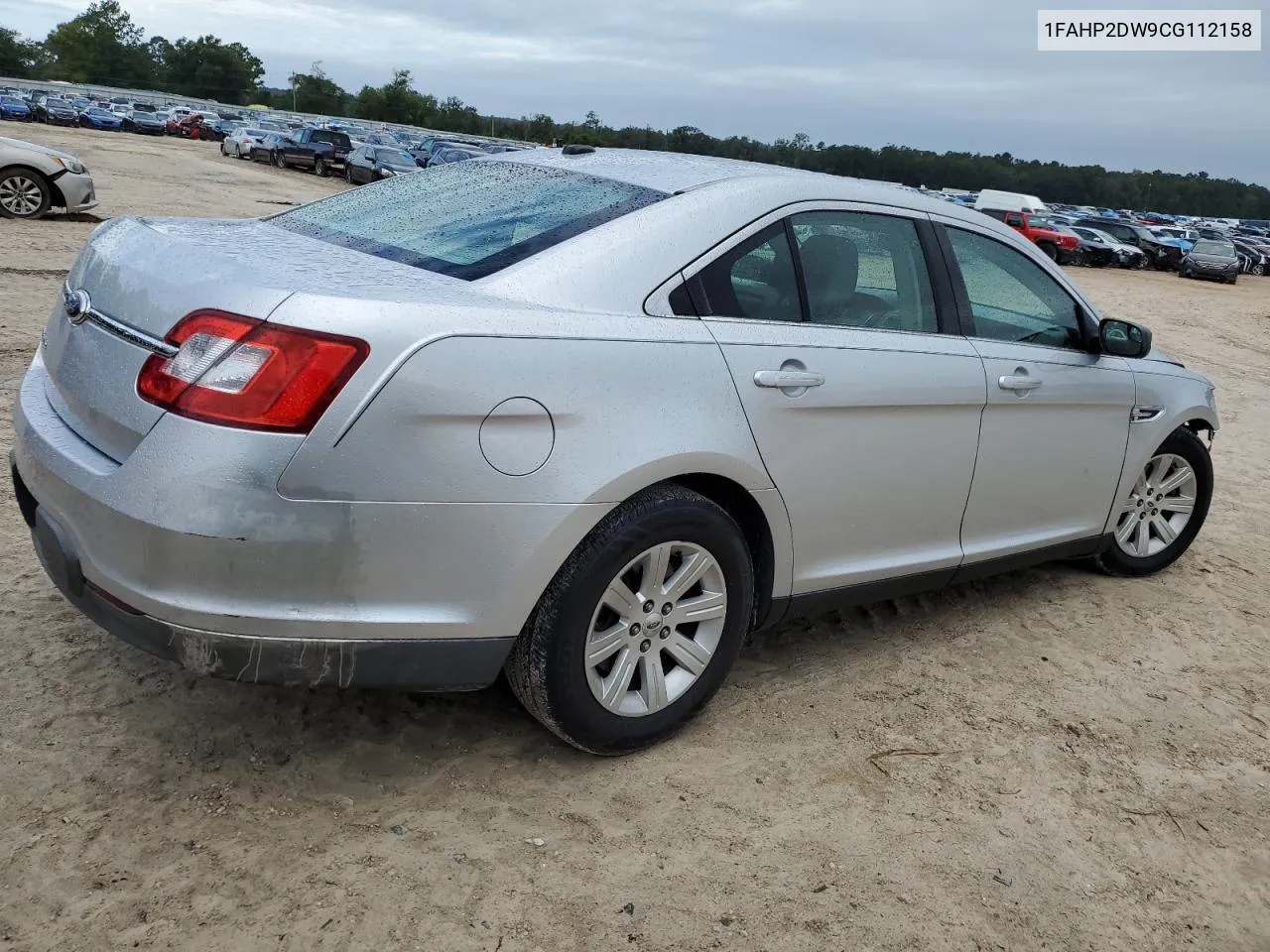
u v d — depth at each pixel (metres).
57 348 2.73
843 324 3.28
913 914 2.47
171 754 2.78
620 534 2.66
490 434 2.41
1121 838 2.87
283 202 21.84
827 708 3.39
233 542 2.24
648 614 2.84
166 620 2.29
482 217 3.05
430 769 2.85
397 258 2.85
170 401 2.28
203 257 2.48
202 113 66.06
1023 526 4.01
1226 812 3.04
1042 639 4.13
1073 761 3.23
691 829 2.69
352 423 2.27
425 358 2.33
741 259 3.01
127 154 34.06
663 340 2.73
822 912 2.44
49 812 2.51
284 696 3.12
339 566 2.32
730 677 3.54
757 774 2.96
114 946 2.14
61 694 2.99
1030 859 2.73
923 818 2.84
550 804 2.74
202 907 2.26
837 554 3.32
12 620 3.37
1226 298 28.64
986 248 3.84
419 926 2.27
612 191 3.10
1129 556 4.79
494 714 3.15
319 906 2.30
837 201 3.35
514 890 2.41
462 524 2.41
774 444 2.96
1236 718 3.64
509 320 2.48
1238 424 9.62
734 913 2.41
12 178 13.76
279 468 2.24
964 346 3.58
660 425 2.68
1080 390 4.00
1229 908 2.64
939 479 3.52
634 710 2.89
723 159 3.63
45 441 2.54
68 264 10.52
